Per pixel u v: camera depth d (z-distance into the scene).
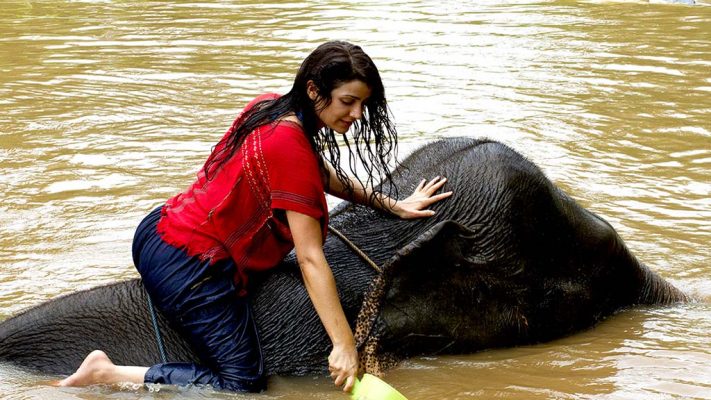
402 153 10.52
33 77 14.59
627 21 18.77
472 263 6.45
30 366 6.27
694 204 9.43
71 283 7.62
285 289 6.42
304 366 6.28
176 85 14.02
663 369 6.32
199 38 17.31
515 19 18.91
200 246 5.92
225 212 5.85
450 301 6.43
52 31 18.27
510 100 12.99
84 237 8.55
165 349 6.26
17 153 10.94
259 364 6.03
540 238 6.66
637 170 10.38
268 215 5.81
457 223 6.37
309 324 6.35
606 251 6.95
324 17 19.12
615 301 7.20
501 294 6.56
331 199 9.30
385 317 6.29
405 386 6.14
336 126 5.65
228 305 5.99
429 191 6.66
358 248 6.58
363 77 5.47
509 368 6.37
